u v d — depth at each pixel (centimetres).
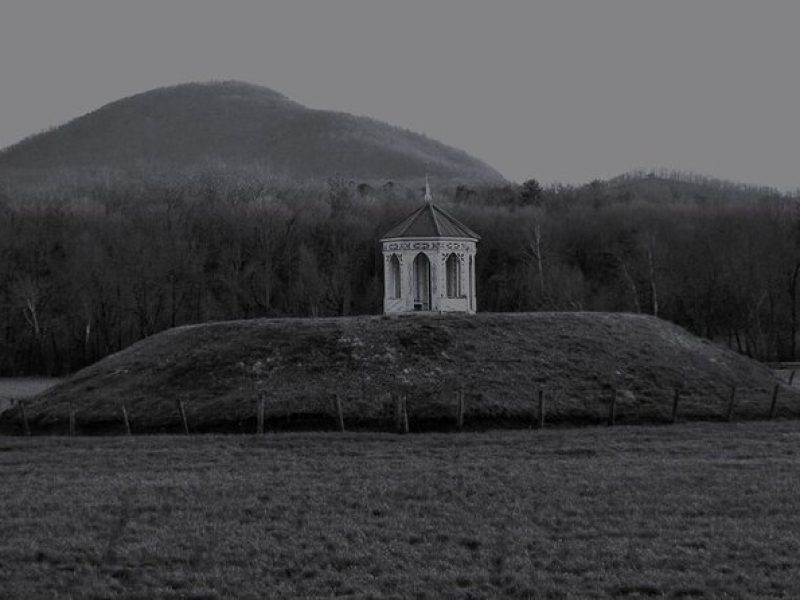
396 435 6962
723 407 7831
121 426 7638
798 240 16725
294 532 4619
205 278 17150
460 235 9244
